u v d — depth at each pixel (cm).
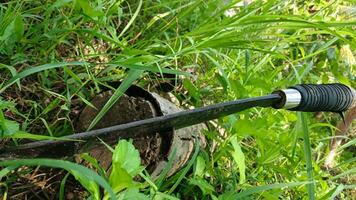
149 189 74
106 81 88
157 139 74
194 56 105
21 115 77
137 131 65
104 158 75
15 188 75
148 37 103
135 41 104
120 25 107
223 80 99
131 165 61
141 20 108
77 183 79
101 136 63
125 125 64
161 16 102
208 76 107
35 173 77
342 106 76
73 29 84
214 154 93
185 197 86
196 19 112
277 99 72
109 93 78
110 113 77
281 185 80
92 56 91
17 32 78
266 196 84
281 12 127
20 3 90
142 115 76
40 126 81
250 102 70
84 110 79
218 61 107
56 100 79
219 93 104
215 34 99
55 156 63
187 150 83
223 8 106
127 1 109
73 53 93
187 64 105
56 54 89
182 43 103
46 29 86
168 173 82
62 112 83
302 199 100
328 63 134
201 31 100
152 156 75
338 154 121
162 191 79
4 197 69
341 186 89
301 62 132
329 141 119
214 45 95
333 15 134
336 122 123
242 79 101
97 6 89
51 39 86
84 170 54
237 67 104
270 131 98
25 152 61
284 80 108
